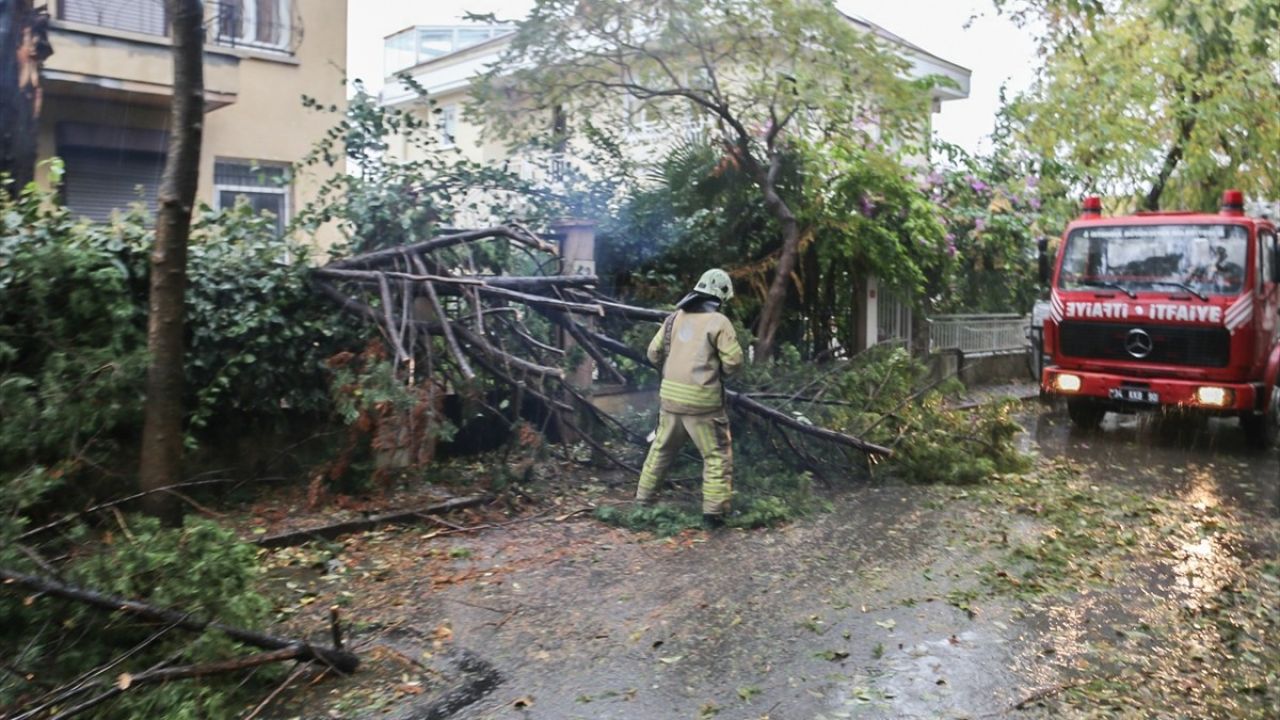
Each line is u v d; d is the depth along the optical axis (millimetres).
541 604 5375
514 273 9133
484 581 5730
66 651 4016
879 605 5418
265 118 13062
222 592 4312
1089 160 16953
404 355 6641
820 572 5984
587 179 10883
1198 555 6480
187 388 6758
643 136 11984
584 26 10164
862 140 12156
